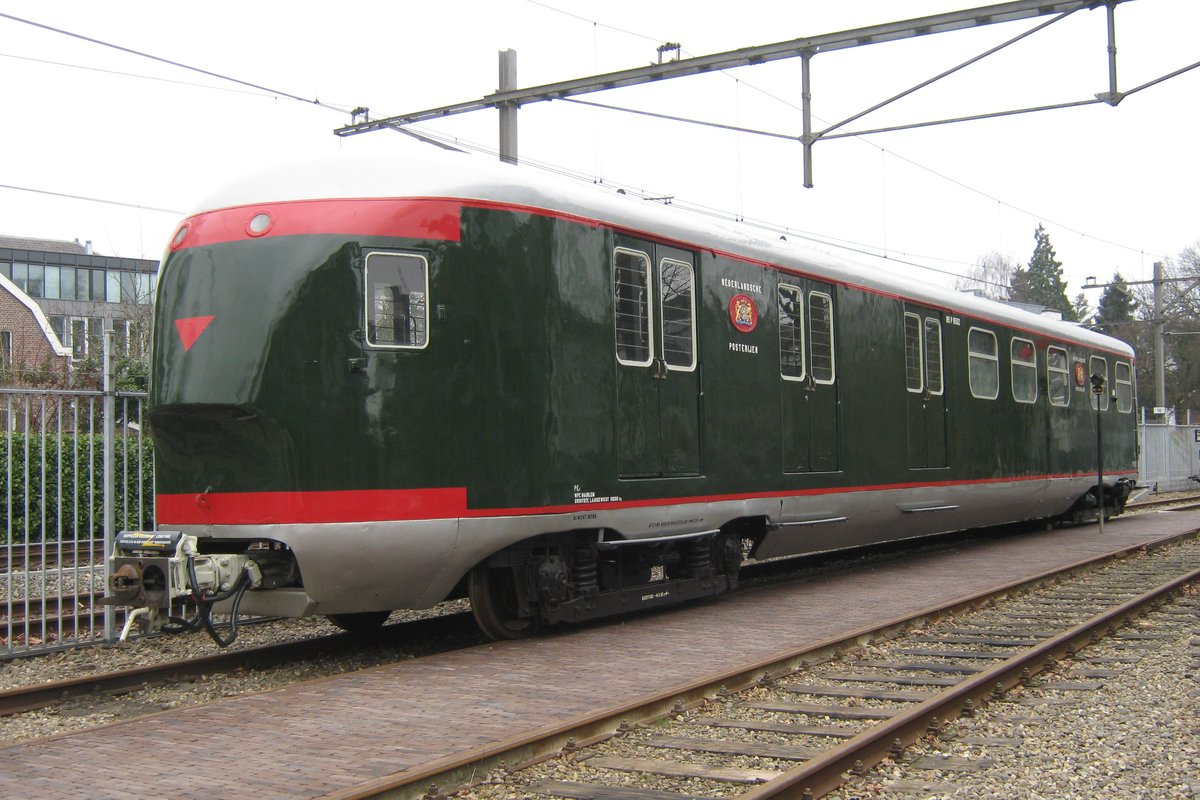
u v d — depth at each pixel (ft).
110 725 19.61
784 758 17.95
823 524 38.60
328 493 25.14
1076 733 19.85
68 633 31.27
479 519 26.53
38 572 36.70
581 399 28.84
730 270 34.83
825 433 39.11
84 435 34.19
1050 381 58.95
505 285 27.37
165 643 30.83
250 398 25.08
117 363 73.72
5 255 168.66
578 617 29.30
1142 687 23.68
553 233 28.48
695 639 28.37
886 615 32.22
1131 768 17.81
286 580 26.13
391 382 25.79
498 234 27.40
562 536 29.07
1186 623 31.76
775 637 28.58
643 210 31.78
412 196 26.55
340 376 25.45
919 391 45.57
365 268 25.89
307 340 25.40
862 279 42.11
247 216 26.22
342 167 26.68
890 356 43.45
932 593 36.99
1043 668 25.11
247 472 25.54
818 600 35.60
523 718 20.02
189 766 17.07
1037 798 16.37
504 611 28.99
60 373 81.97
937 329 47.67
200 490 26.02
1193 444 131.64
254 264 25.81
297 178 26.58
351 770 16.75
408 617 35.96
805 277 38.68
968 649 27.66
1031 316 57.93
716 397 33.65
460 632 31.83
